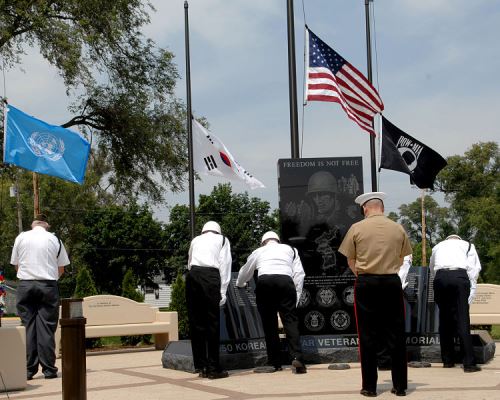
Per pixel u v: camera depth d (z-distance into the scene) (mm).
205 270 8633
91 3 26719
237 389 7668
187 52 17312
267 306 9117
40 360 8992
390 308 7059
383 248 7098
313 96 11914
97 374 9492
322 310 10016
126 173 30266
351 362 9852
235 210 67562
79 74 26703
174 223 69000
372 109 12391
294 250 9281
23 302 9023
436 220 86188
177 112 30156
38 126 9977
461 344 9023
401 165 12562
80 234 66500
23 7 25594
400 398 6844
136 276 66812
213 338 8617
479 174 69562
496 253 60344
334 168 10195
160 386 8086
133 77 29109
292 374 8859
